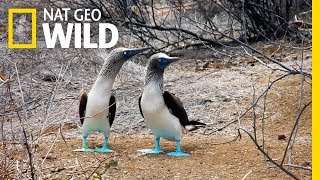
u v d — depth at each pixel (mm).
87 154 6863
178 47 13641
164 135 6926
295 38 13102
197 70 11945
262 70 11180
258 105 9211
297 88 9656
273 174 6152
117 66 6953
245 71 11305
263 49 12992
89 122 6996
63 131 8203
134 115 9133
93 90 6984
